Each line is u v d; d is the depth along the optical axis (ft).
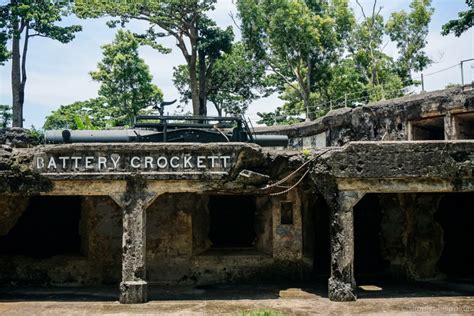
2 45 108.68
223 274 55.47
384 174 44.27
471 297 46.78
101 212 55.11
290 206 56.75
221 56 122.83
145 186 45.68
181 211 55.62
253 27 120.98
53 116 122.62
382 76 135.23
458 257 59.62
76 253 56.95
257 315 38.14
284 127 94.12
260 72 131.03
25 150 45.78
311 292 49.65
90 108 127.54
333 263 45.39
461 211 60.29
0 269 54.19
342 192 45.24
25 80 117.60
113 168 45.27
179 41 119.24
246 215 59.98
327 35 122.01
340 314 40.04
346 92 129.18
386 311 40.96
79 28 116.37
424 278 56.18
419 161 44.29
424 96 67.92
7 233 55.67
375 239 60.29
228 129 58.29
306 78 129.39
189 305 44.01
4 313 41.45
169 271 54.90
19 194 45.83
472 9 88.99
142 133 52.70
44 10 112.88
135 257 45.32
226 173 45.65
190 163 45.62
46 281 54.29
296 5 117.50
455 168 44.29
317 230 60.03
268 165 46.85
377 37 136.98
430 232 56.70
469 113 62.59
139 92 126.62
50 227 58.08
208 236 58.29
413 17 135.54
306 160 46.52
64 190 45.57
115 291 51.13
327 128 82.74
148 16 110.83
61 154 45.34
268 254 56.54
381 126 73.00
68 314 40.83
